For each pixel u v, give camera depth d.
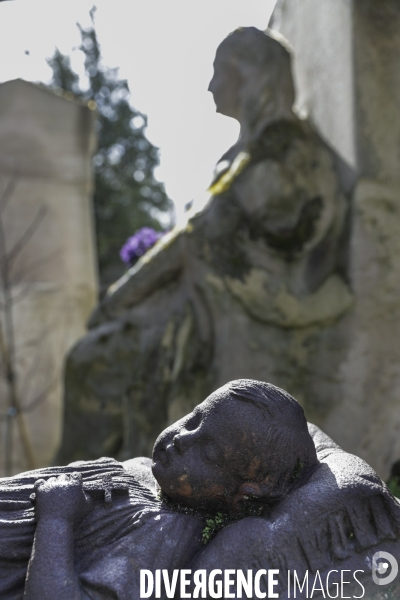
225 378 3.61
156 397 3.75
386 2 3.64
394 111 3.65
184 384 3.69
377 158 3.62
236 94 3.77
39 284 6.08
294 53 4.16
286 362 3.58
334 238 3.66
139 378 3.81
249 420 1.52
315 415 3.55
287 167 3.66
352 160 3.63
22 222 6.12
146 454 3.75
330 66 3.79
